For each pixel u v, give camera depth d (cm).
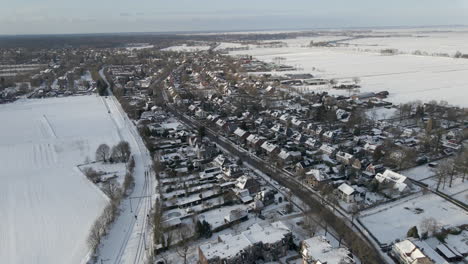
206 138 18450
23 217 10844
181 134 18188
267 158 15688
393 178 12725
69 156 15888
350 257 8100
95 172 13825
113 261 8906
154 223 10188
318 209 11300
